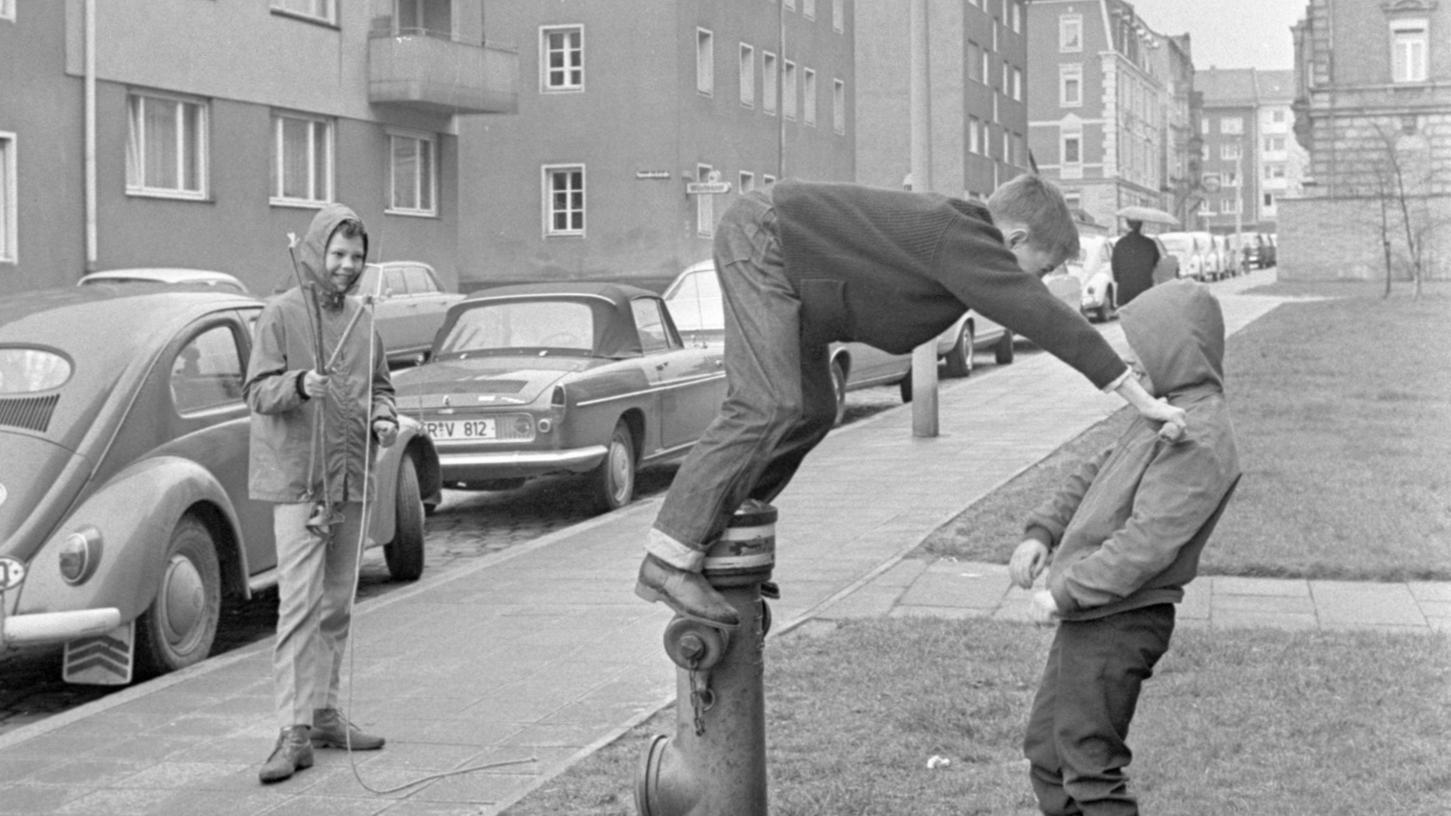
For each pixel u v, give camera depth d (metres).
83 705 7.37
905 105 71.25
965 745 5.86
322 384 5.98
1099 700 4.36
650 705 6.77
